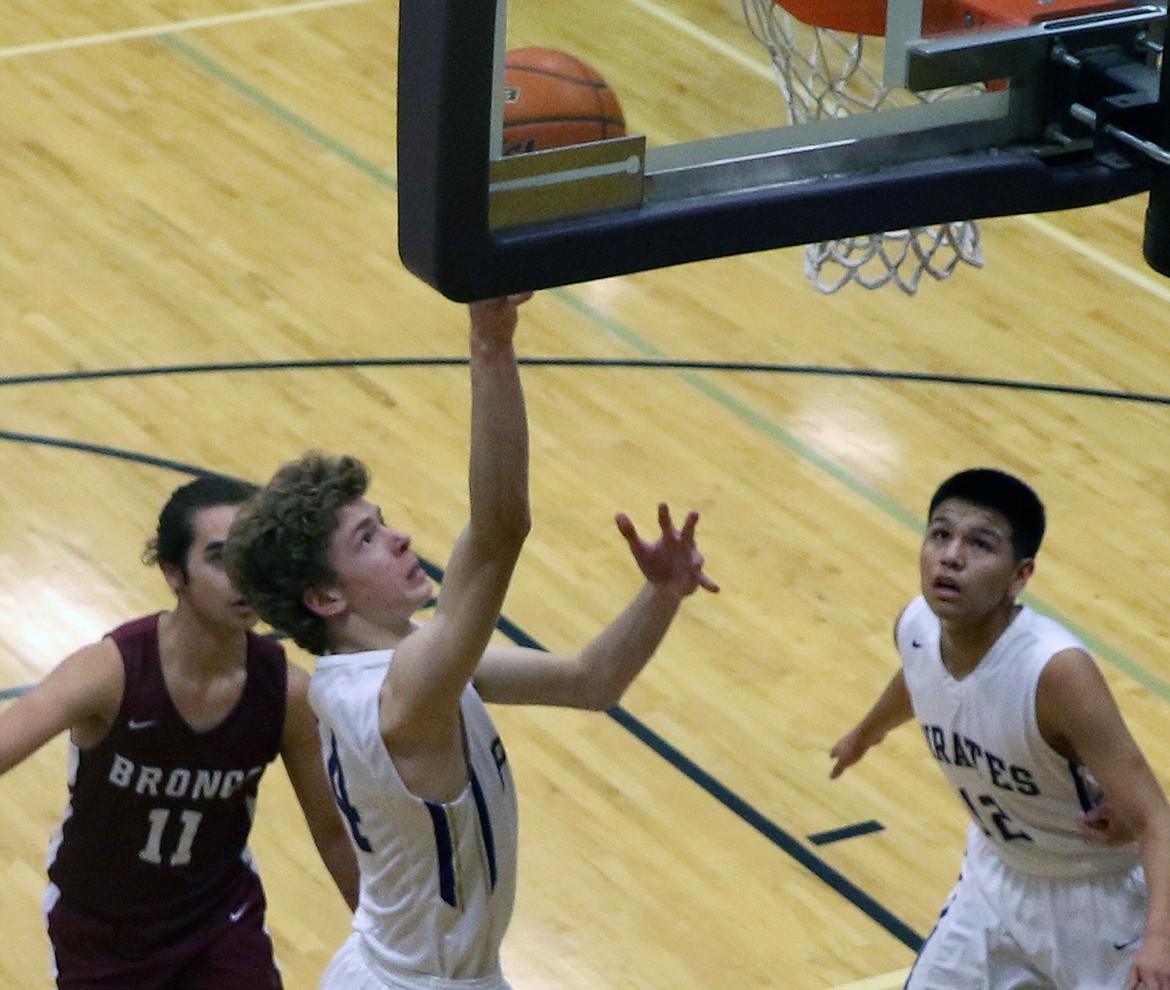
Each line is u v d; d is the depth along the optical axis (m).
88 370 16.30
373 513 7.00
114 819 8.23
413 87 5.09
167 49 22.39
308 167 19.97
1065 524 14.84
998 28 5.84
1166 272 6.06
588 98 5.72
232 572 7.05
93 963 8.55
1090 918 8.62
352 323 17.23
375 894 7.27
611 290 17.92
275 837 11.59
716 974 10.62
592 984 10.50
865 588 14.02
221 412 15.80
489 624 6.52
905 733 12.77
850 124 5.75
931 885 11.38
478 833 7.05
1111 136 5.95
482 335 6.20
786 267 18.44
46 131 20.34
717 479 15.19
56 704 7.93
